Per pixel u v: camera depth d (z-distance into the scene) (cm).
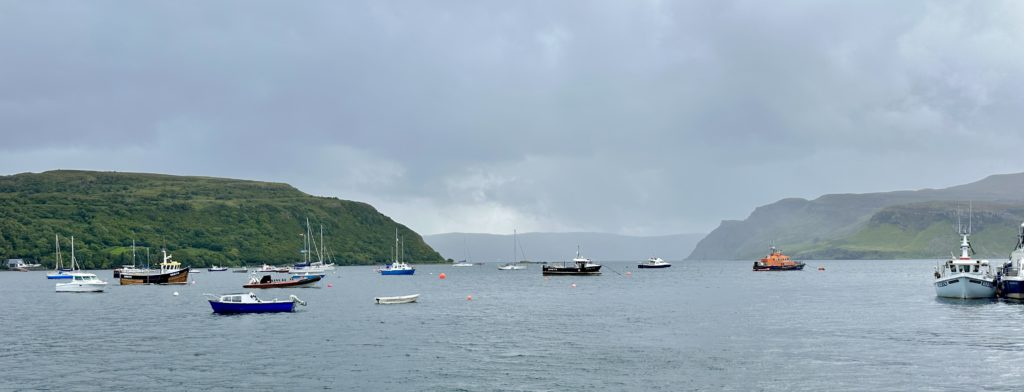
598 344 8369
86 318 11650
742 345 8162
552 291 19362
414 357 7544
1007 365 6781
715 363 7069
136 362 7331
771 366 6881
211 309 13200
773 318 11038
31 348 8288
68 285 19212
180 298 16462
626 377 6481
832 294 17088
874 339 8450
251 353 7825
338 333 9431
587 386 6156
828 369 6700
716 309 12850
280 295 17688
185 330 9819
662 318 11219
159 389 6147
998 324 9606
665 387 6100
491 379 6450
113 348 8231
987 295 13000
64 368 7050
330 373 6744
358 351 7931
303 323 10631
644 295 17325
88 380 6506
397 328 9988
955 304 12656
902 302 13762
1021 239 13088
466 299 15962
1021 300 12294
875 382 6159
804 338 8644
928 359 7112
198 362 7312
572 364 7100
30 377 6644
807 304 13838
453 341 8669
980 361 6988
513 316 11694
